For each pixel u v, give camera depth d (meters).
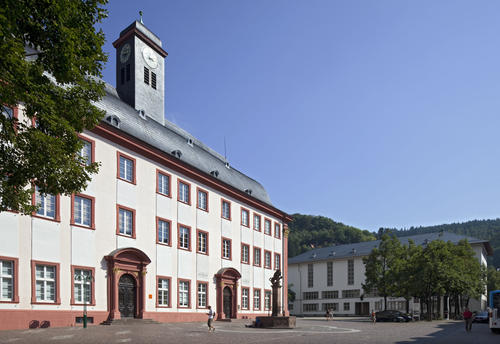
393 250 64.56
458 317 65.50
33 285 24.94
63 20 11.97
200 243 41.53
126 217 32.88
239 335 24.02
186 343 18.64
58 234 26.94
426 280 55.69
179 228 38.50
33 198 25.69
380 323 49.06
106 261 30.41
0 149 12.62
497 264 182.38
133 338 20.31
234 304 45.28
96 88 14.20
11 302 23.64
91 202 29.84
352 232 165.00
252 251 50.53
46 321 25.33
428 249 59.12
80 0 12.56
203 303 40.81
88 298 28.66
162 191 37.16
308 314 100.62
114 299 30.31
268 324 32.56
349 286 95.12
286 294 57.59
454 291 61.22
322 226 180.25
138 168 34.53
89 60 13.05
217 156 56.12
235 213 48.00
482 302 91.19
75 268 27.89
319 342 20.48
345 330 31.73
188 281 38.88
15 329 23.44
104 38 13.32
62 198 27.50
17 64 10.78
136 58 42.66
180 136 44.38
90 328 25.30
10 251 23.92
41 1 11.63
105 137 31.58
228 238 46.03
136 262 32.69
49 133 13.20
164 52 46.06
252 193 53.19
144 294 33.31
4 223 23.81
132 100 41.94
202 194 42.72
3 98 10.99
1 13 10.05
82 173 14.15
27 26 11.84
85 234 28.91
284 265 58.09
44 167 13.09
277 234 57.53
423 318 62.22
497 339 25.00
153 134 38.44
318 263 101.31
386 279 62.38
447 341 22.78
